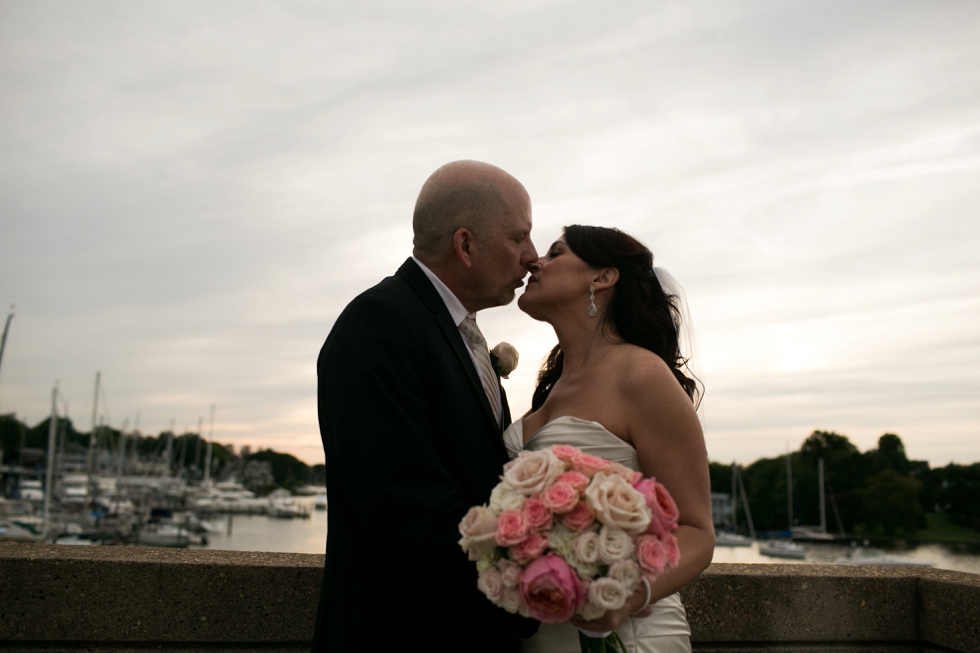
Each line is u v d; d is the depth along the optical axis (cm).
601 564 182
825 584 336
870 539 8175
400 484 212
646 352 253
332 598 231
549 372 319
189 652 299
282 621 304
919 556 6519
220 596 302
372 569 226
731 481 9506
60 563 295
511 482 192
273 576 305
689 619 327
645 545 183
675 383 240
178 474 9181
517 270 271
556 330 285
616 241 278
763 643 330
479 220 260
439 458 236
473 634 226
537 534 184
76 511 5591
